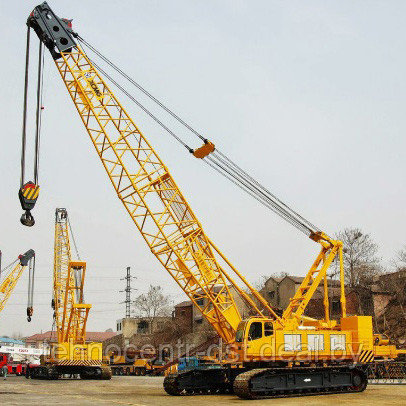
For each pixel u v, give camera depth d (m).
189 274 34.09
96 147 35.22
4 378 60.75
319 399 25.33
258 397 26.19
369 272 75.94
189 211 34.72
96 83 35.81
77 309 55.88
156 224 34.41
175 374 29.62
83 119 35.41
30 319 71.31
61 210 62.78
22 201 26.69
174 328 98.69
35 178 27.69
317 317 72.00
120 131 35.50
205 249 34.34
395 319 66.94
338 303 73.88
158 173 35.25
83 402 24.36
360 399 25.06
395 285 69.56
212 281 33.88
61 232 62.31
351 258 76.44
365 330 31.45
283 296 82.62
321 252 34.06
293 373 27.88
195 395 29.64
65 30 35.47
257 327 28.92
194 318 95.88
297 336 29.48
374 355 31.39
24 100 27.97
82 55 35.88
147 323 116.81
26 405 22.44
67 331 55.97
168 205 34.84
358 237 77.38
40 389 36.38
